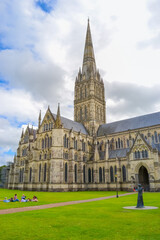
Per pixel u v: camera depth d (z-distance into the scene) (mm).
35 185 93062
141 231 16234
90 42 139125
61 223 19234
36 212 26094
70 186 88875
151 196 51312
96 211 26469
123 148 98375
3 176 146250
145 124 98000
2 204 36500
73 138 96500
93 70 130625
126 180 81500
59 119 93625
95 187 91875
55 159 87312
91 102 120375
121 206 31641
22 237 14688
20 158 113250
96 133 117125
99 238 14391
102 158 98250
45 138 97250
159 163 74312
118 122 113438
